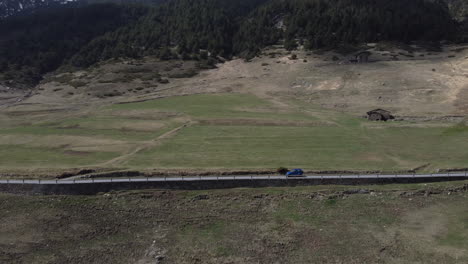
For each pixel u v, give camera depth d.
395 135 71.94
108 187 48.22
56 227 42.50
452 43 153.12
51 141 70.50
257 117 84.12
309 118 83.81
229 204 46.09
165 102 99.44
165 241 40.31
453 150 62.78
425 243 38.94
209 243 39.78
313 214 44.41
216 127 78.44
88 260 37.59
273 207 45.62
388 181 49.84
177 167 55.50
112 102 99.88
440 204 46.09
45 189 47.62
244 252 38.28
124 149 65.62
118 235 41.44
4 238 40.66
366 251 37.97
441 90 99.56
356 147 65.25
